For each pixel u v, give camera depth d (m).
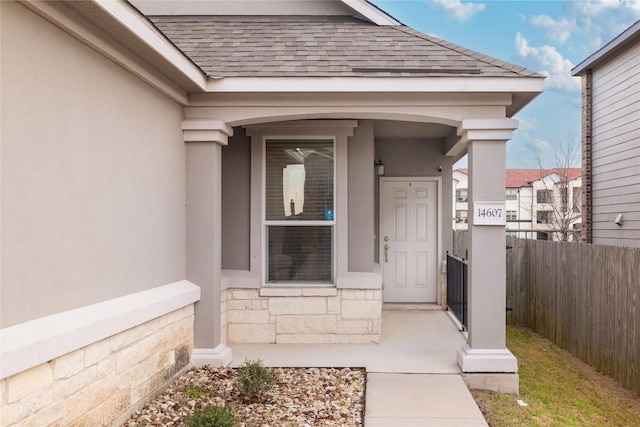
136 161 4.11
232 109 5.21
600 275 5.87
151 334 4.20
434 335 6.64
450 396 4.46
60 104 3.11
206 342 5.19
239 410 4.08
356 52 5.54
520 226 26.20
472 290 5.00
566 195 19.20
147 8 7.15
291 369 5.18
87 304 3.38
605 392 5.16
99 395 3.40
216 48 5.73
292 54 5.53
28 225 2.81
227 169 6.38
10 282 2.67
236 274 6.27
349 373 5.06
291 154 6.36
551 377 5.62
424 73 4.99
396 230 8.91
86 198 3.38
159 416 3.87
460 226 28.02
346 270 6.29
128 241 3.97
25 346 2.64
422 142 8.87
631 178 9.78
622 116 10.10
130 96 4.01
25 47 2.80
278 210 6.35
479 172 5.01
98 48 3.45
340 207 6.28
